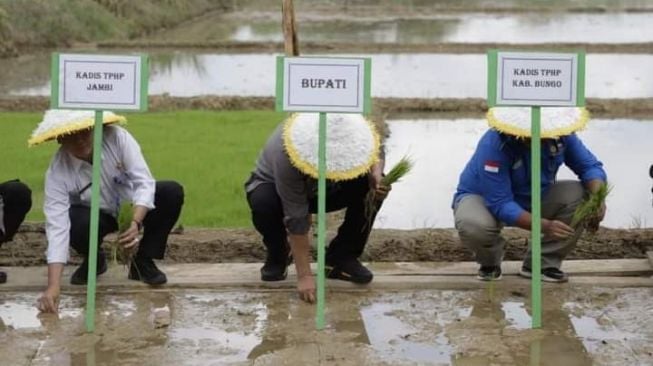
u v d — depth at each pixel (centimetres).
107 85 538
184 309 592
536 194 553
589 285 631
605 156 1281
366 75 535
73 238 598
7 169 1052
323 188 544
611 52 2555
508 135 586
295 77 534
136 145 601
